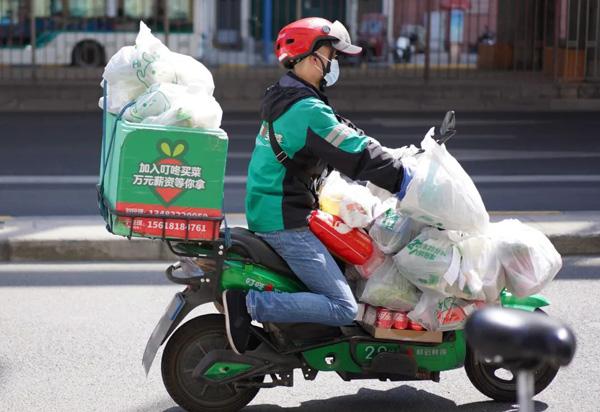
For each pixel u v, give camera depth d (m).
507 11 34.44
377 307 7.75
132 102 7.36
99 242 13.27
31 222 14.28
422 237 7.59
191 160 7.09
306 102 7.28
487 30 34.78
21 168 19.83
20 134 24.62
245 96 30.97
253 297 7.40
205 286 7.47
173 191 7.12
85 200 16.66
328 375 9.12
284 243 7.45
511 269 7.68
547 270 7.71
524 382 3.55
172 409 8.20
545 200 16.62
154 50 7.35
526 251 7.66
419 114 30.00
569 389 8.66
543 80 33.00
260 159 7.57
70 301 11.29
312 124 7.25
